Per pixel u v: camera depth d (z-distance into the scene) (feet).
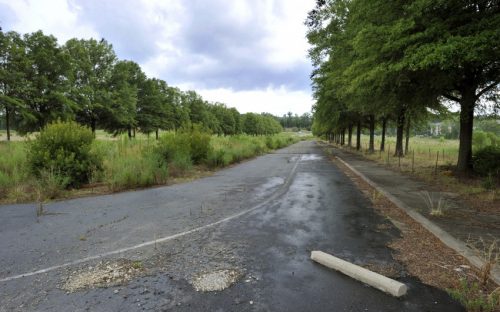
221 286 10.96
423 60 22.25
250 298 10.12
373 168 47.91
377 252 14.14
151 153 41.55
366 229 17.65
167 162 43.65
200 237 16.42
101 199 26.43
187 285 11.07
